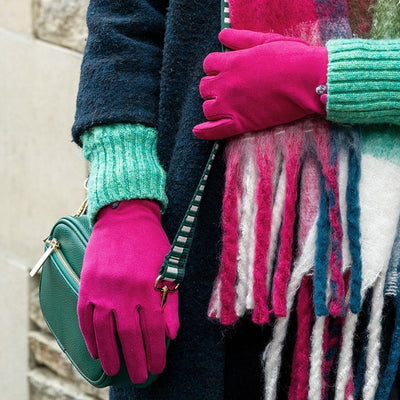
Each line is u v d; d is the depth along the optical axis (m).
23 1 2.61
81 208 1.75
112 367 1.50
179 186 1.54
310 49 1.41
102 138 1.53
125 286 1.45
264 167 1.47
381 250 1.47
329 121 1.46
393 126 1.45
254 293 1.49
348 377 1.55
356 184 1.45
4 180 2.83
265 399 1.58
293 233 1.51
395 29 1.43
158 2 1.62
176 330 1.51
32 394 2.93
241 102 1.43
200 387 1.58
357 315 1.52
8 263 2.88
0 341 3.00
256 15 1.46
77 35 2.47
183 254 1.49
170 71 1.55
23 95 2.68
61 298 1.66
